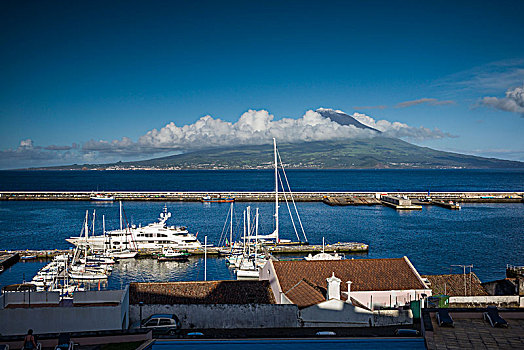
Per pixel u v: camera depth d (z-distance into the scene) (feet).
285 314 143.43
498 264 366.02
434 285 195.62
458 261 375.86
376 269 176.76
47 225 573.33
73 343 88.69
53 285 291.79
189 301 155.94
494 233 510.99
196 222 614.34
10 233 511.40
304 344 95.91
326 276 172.14
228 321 143.02
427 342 84.53
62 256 364.17
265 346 94.53
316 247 420.77
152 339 94.99
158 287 162.09
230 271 352.28
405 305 157.79
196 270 356.59
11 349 88.38
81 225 574.97
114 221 619.26
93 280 325.62
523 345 83.46
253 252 403.13
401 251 417.69
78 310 114.01
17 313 112.68
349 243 429.38
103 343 92.58
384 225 579.89
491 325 92.22
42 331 112.98
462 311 96.99
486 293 186.91
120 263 379.76
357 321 142.00
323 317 142.41
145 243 429.79
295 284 166.50
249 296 164.55
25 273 343.87
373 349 92.89
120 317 114.93
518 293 177.17
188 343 95.45
